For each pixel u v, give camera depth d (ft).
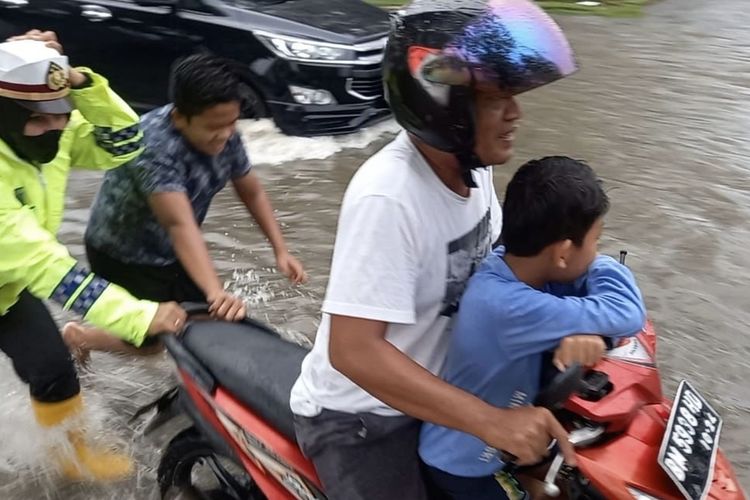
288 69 20.97
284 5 22.70
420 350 6.53
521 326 5.94
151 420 10.57
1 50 8.82
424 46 5.85
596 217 5.98
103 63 22.98
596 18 38.50
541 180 5.98
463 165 6.21
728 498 6.21
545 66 5.82
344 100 21.24
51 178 9.87
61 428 10.40
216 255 15.96
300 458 7.55
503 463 6.49
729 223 17.56
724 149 21.91
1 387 12.00
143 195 10.95
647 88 27.27
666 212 17.99
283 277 15.21
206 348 8.70
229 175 11.34
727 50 32.53
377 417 6.86
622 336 6.04
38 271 8.79
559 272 6.17
